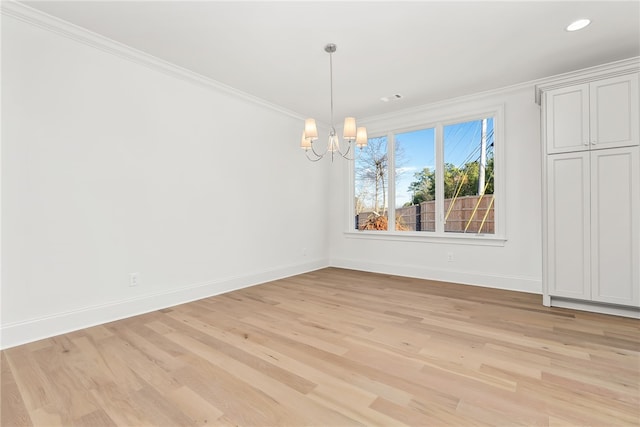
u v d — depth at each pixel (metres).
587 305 2.96
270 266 4.33
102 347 2.19
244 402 1.57
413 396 1.61
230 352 2.11
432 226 4.46
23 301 2.27
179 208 3.27
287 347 2.19
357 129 2.99
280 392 1.65
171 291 3.19
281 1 2.14
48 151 2.38
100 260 2.68
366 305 3.17
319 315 2.87
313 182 5.12
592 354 2.05
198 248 3.44
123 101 2.82
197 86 3.43
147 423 1.42
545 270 3.10
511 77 3.43
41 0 2.12
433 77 3.42
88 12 2.27
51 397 1.61
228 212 3.77
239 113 3.90
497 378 1.77
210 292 3.55
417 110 4.41
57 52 2.42
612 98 2.75
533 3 2.17
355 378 1.78
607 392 1.62
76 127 2.53
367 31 2.52
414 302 3.27
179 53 2.89
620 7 2.20
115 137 2.77
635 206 2.67
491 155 3.99
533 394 1.61
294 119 4.73
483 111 3.93
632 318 2.74
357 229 5.24
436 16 2.32
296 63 3.09
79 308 2.55
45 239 2.37
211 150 3.58
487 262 3.93
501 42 2.69
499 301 3.29
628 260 2.71
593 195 2.85
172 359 2.02
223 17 2.33
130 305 2.86
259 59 3.00
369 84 3.61
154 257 3.06
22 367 1.91
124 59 2.82
